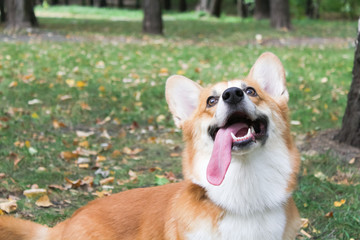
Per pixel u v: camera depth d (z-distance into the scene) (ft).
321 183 5.53
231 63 12.82
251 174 3.75
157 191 4.14
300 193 5.31
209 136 3.84
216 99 3.89
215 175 3.62
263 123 3.77
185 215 3.76
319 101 8.98
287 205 3.85
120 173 5.88
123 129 7.56
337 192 5.44
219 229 3.72
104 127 7.63
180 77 4.13
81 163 6.11
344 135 6.57
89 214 4.09
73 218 4.14
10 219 4.18
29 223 4.21
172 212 3.87
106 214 4.07
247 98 3.73
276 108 3.90
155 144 6.97
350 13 32.37
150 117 8.07
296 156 3.91
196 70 11.30
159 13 19.58
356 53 6.30
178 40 18.35
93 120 7.88
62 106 8.39
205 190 3.77
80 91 9.17
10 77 9.99
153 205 4.04
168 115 8.21
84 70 11.09
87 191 5.49
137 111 8.34
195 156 3.89
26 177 5.60
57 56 12.64
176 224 3.80
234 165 3.76
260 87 4.03
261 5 28.68
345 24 24.85
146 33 19.58
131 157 6.39
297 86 10.04
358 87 6.35
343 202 5.10
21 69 10.78
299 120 7.83
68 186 5.46
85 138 7.00
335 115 8.13
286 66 12.32
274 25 21.98
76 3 45.21
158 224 3.93
